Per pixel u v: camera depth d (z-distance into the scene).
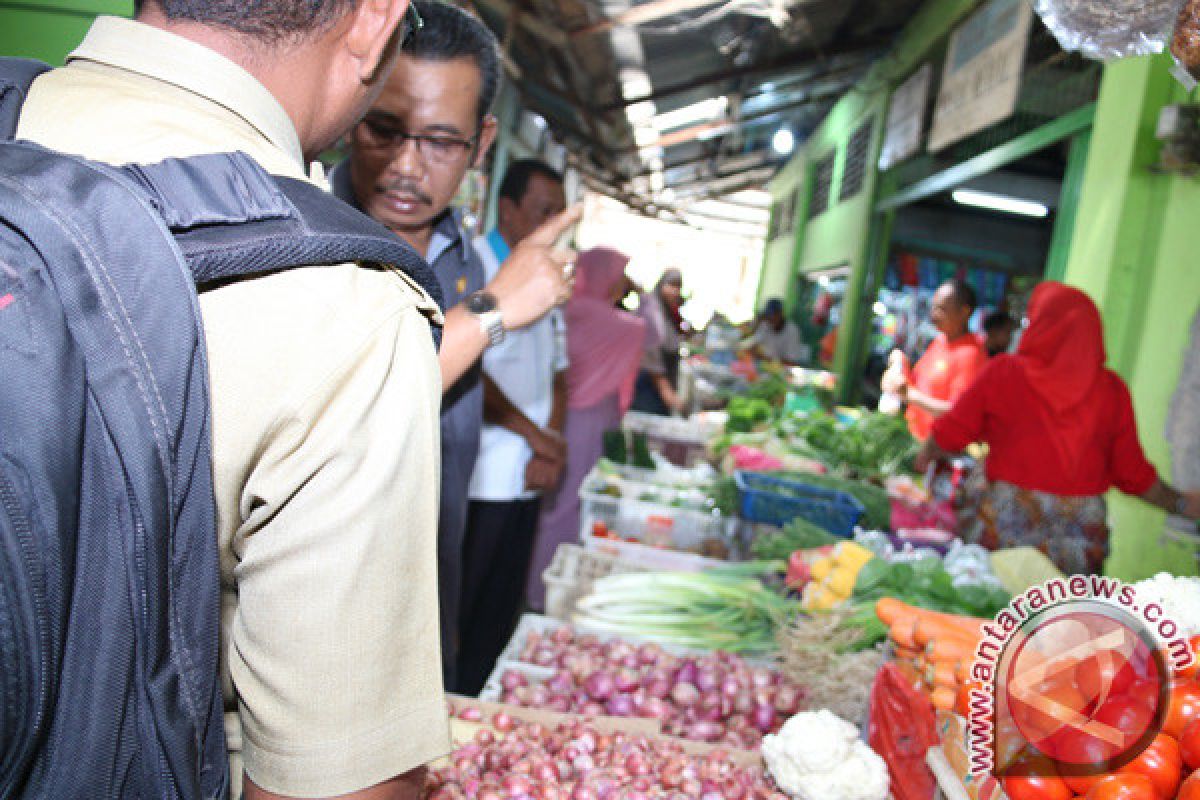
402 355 0.69
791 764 1.52
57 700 0.59
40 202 0.58
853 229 9.60
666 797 1.51
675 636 2.32
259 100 0.74
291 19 0.73
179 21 0.72
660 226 28.80
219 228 0.64
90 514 0.59
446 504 2.16
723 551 3.31
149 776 0.64
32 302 0.56
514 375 2.87
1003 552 2.47
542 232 1.71
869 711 1.65
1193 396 3.59
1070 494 2.95
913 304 10.16
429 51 1.71
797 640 2.03
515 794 1.49
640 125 9.97
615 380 3.89
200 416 0.62
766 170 17.05
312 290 0.66
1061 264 4.80
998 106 5.02
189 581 0.64
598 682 1.99
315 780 0.66
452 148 1.82
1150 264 3.99
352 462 0.66
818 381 8.70
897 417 5.39
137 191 0.61
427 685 0.72
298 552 0.65
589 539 2.92
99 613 0.59
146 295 0.59
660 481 3.92
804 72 8.90
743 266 29.16
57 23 1.88
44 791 0.60
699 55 7.55
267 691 0.66
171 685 0.63
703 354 11.94
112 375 0.58
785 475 3.60
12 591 0.54
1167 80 3.92
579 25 6.03
